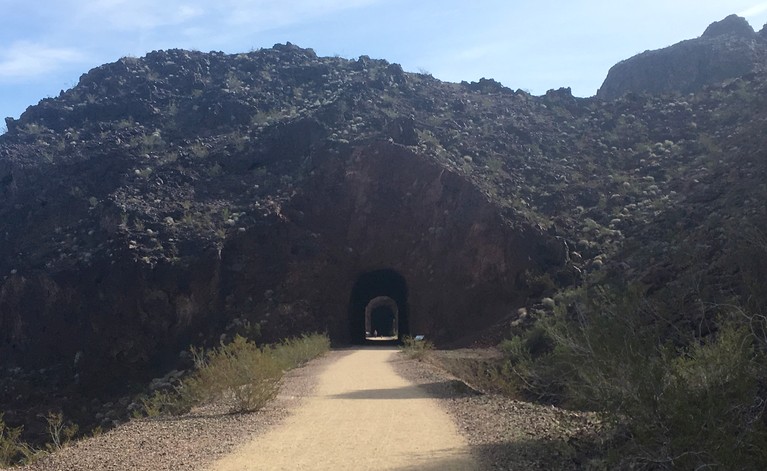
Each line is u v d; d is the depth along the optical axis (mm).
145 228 44781
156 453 9852
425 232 46250
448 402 14969
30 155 56406
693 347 7922
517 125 60938
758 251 10672
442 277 43719
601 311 8242
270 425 12258
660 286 22562
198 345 39281
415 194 47969
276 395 15508
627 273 29000
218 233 44344
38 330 40219
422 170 48688
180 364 37531
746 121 49031
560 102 68062
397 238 46719
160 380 35188
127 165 52781
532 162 54000
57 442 13461
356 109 59625
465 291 42312
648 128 57406
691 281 12086
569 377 9797
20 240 47312
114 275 40656
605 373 7387
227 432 11578
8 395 35500
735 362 6539
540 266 40781
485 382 18812
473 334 39500
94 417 32938
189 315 40531
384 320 74375
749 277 9609
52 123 64250
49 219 48969
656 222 37688
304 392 17562
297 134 55750
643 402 6527
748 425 6070
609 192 47469
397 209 47688
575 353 8266
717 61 78750
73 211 49094
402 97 66250
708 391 6242
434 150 51875
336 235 47156
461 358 28266
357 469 8539
